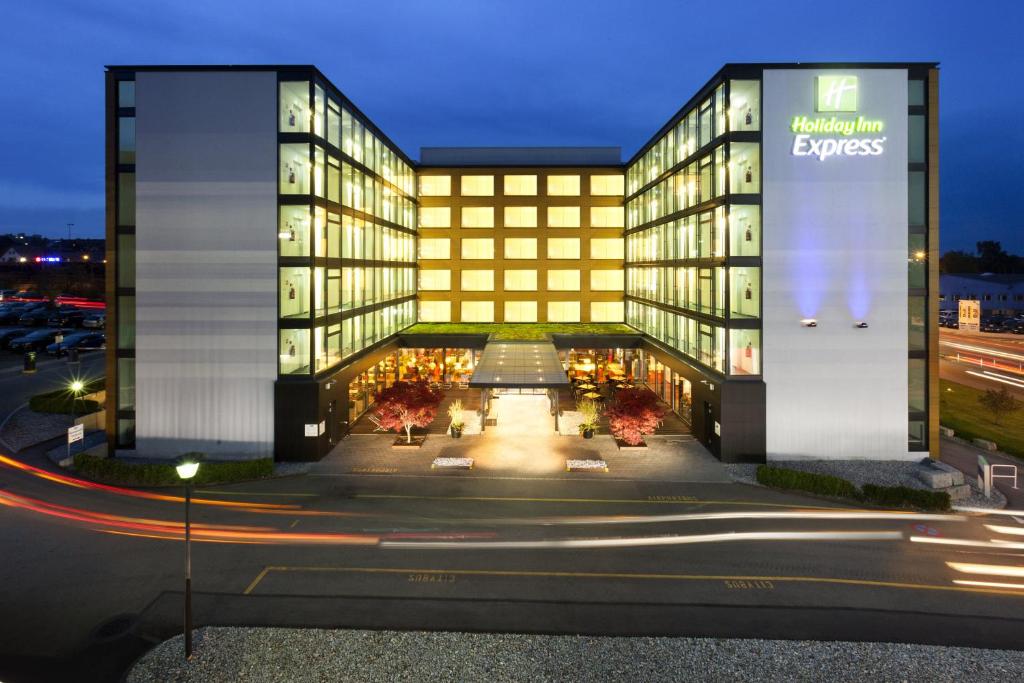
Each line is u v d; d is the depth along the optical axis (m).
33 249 164.00
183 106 31.16
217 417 31.62
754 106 31.66
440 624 16.39
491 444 35.16
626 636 15.85
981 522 23.78
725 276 31.69
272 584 18.50
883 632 16.11
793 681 14.02
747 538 22.11
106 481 28.14
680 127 39.97
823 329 31.67
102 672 14.30
